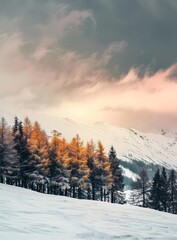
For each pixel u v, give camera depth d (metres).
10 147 54.78
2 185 37.12
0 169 54.66
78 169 59.31
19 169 55.84
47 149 59.00
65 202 26.92
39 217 17.39
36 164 56.81
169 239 14.37
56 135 60.12
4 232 12.52
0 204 20.78
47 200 27.08
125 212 24.03
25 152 57.25
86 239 12.95
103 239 13.30
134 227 17.17
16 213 17.91
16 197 26.45
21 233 12.68
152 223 19.52
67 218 18.17
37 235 12.61
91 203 28.20
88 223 17.14
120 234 14.66
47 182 58.44
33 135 57.38
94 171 64.12
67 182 58.88
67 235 13.31
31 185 60.59
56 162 58.62
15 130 62.03
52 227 14.80
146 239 13.95
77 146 59.97
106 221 18.47
